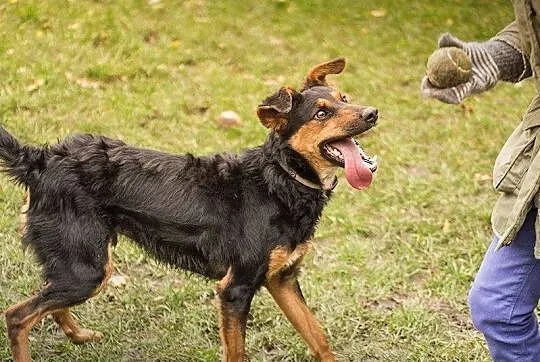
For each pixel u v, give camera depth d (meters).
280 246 6.68
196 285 8.30
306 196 6.71
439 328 7.84
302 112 6.60
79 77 12.38
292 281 7.06
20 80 12.12
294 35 14.14
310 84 7.12
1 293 7.96
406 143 11.32
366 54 13.77
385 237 9.27
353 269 8.70
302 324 7.02
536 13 4.86
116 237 6.89
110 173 6.71
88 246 6.59
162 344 7.46
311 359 7.43
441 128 11.74
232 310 6.75
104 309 7.92
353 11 15.03
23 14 13.78
